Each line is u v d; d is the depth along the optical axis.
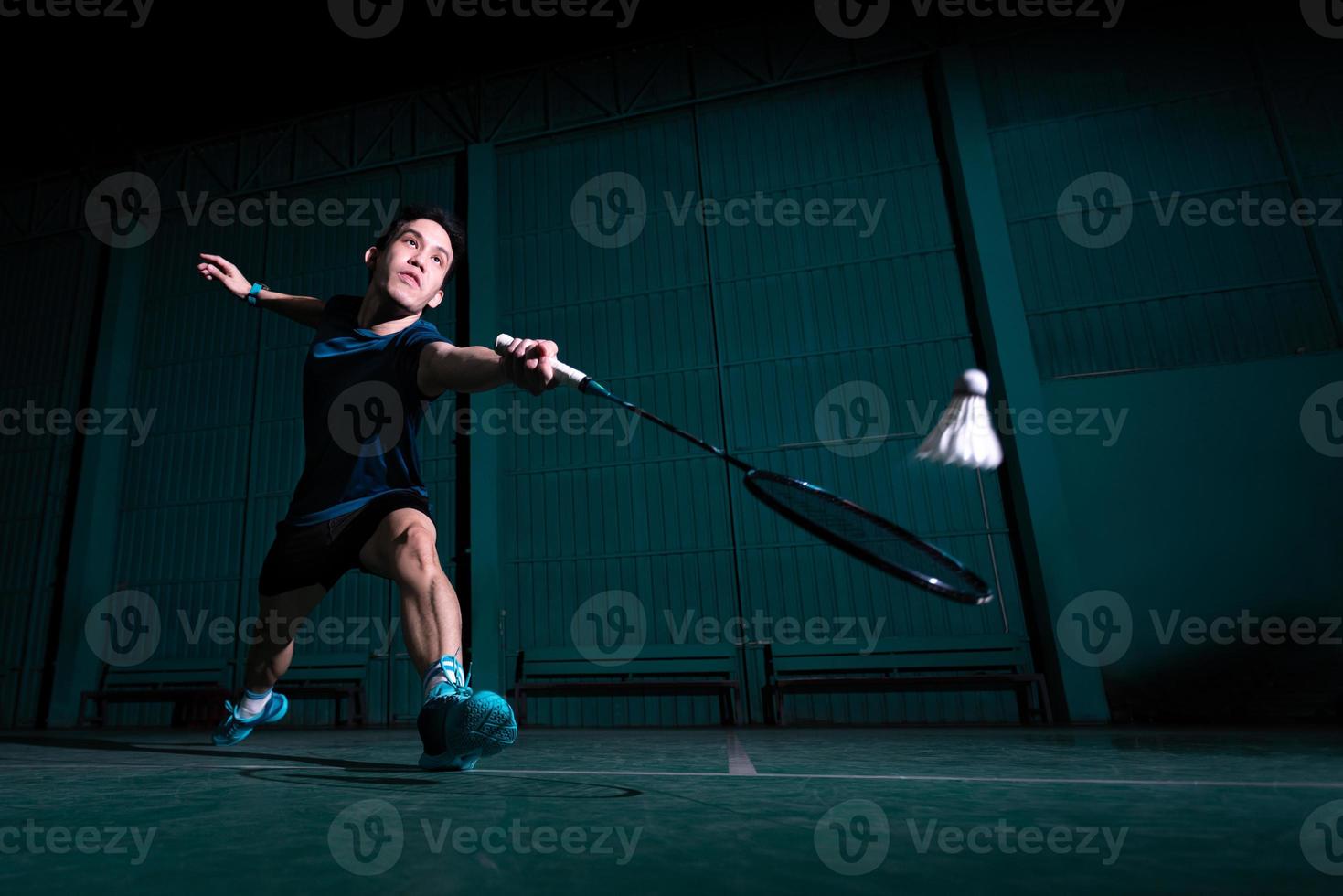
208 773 2.15
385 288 2.52
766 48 10.47
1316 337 8.09
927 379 9.04
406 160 11.17
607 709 8.80
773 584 8.84
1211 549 7.79
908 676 8.29
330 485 2.33
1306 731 5.50
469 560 9.42
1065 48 9.55
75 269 12.07
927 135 9.77
